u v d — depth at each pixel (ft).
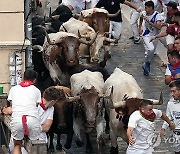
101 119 48.57
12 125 40.11
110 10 69.97
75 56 54.85
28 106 40.11
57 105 47.47
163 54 72.84
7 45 48.96
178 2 72.08
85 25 61.05
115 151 49.37
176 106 45.14
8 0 48.65
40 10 76.33
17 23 49.08
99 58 59.52
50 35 58.54
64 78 55.93
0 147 44.55
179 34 59.93
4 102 45.88
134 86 49.52
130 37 78.43
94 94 46.88
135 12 74.49
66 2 72.13
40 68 59.31
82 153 51.16
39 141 39.63
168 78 51.19
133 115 43.34
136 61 71.36
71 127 49.78
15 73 49.37
